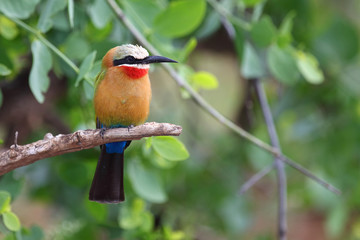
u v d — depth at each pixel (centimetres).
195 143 1458
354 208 1380
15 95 1129
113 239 1092
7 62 920
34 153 668
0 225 888
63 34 952
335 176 1265
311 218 1664
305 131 1322
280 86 1325
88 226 1090
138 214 989
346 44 1259
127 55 791
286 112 1370
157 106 1534
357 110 1267
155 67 1005
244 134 912
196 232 1357
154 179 1033
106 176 793
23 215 1423
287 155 1409
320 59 1265
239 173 1408
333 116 1317
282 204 1007
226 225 1351
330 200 1257
